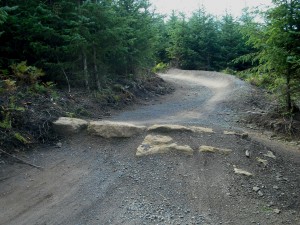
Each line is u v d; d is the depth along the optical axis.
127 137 7.86
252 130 10.54
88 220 4.89
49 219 4.84
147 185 5.96
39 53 10.85
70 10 11.32
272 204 5.72
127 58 15.45
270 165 7.19
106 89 12.95
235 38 35.19
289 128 10.20
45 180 6.01
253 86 18.28
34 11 10.45
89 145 7.66
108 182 6.05
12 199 5.30
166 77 27.36
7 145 6.86
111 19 11.52
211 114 12.34
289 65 9.89
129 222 4.88
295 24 9.61
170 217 5.06
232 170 6.64
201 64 36.28
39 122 7.93
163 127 8.12
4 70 9.52
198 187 5.97
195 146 7.45
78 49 11.49
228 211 5.36
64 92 10.95
